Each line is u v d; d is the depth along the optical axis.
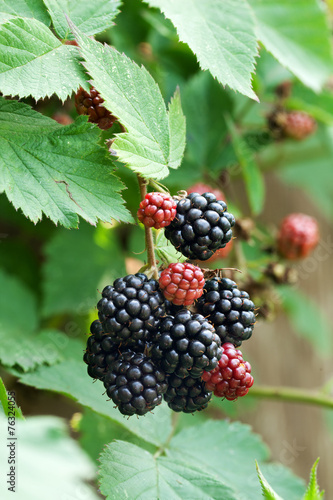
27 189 0.51
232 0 0.56
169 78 0.67
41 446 0.47
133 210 0.65
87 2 0.54
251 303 0.52
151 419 0.60
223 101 0.68
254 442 0.62
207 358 0.51
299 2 0.62
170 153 0.53
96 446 0.64
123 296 0.51
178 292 0.51
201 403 0.52
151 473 0.55
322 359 1.16
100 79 0.52
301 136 0.71
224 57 0.55
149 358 0.52
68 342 0.63
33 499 0.45
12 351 0.60
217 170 0.68
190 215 0.51
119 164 0.61
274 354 1.12
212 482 0.55
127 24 0.65
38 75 0.52
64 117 0.62
